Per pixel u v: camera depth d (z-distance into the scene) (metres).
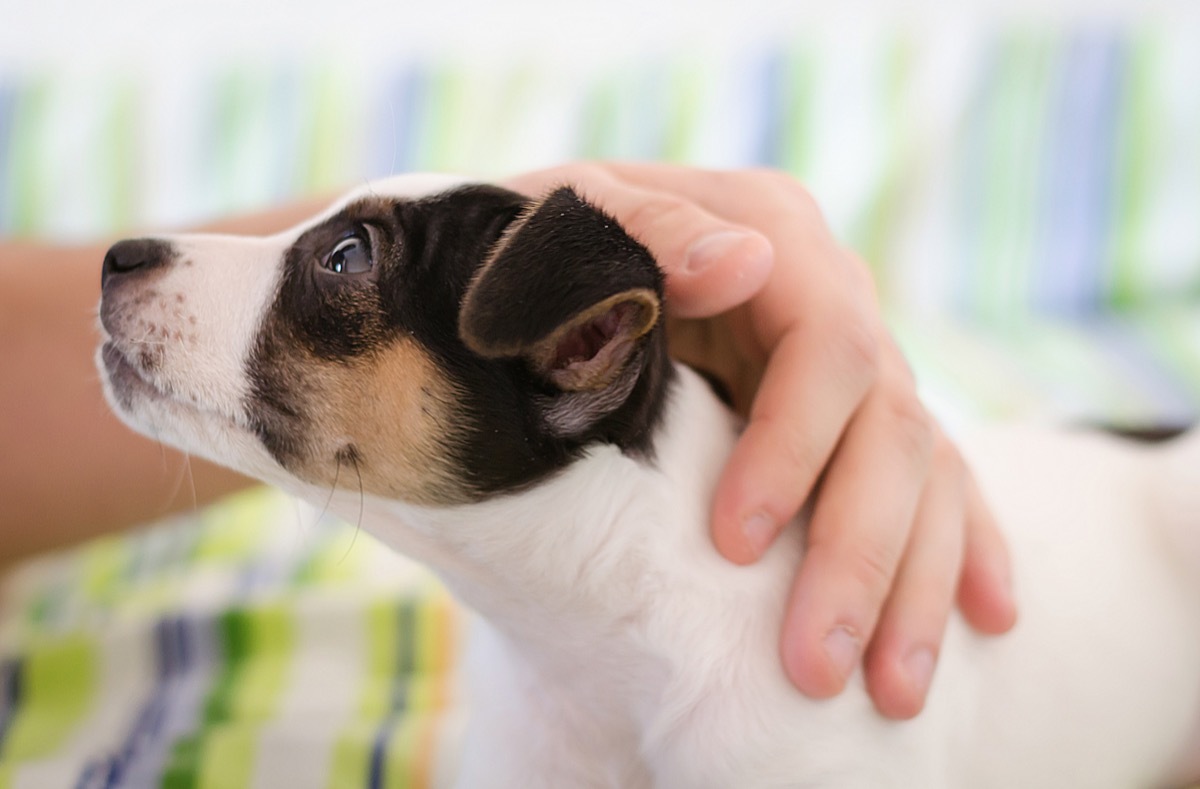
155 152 0.77
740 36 0.81
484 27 0.84
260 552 0.55
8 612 0.53
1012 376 0.59
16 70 0.82
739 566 0.37
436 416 0.36
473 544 0.37
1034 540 0.44
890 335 0.42
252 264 0.37
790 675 0.37
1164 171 0.68
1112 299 0.67
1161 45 0.71
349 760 0.45
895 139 0.71
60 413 0.50
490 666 0.41
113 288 0.37
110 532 0.51
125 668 0.49
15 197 0.76
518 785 0.39
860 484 0.38
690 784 0.37
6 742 0.46
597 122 0.75
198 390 0.37
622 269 0.33
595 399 0.36
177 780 0.44
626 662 0.38
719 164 0.73
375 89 0.77
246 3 0.84
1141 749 0.43
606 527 0.37
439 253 0.36
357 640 0.50
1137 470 0.47
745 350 0.41
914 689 0.37
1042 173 0.70
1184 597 0.45
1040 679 0.41
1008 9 0.82
